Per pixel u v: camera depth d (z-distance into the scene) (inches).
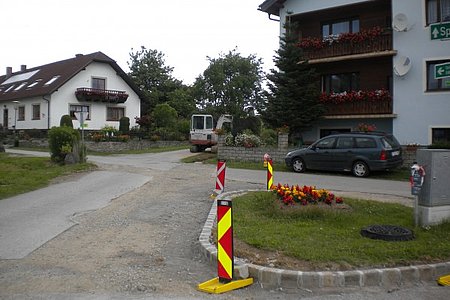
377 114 876.6
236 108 2393.0
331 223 324.8
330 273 225.3
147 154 1216.8
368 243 270.8
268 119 944.3
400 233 285.6
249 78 2498.8
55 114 1525.6
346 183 614.5
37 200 465.1
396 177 687.1
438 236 292.2
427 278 236.4
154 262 260.2
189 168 813.2
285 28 943.7
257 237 281.0
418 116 842.2
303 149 763.4
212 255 258.4
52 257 268.1
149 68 2343.8
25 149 1339.8
